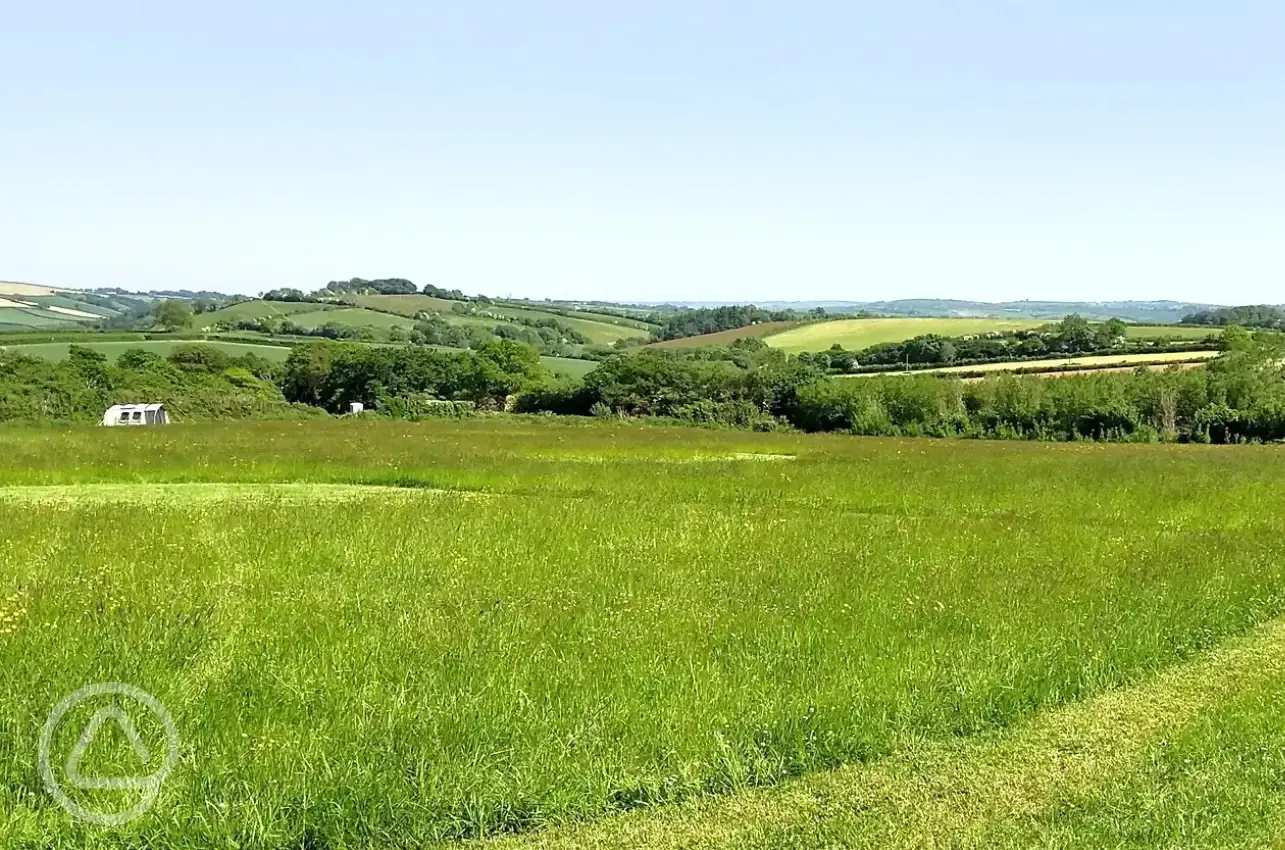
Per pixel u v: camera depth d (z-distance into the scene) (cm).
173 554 1521
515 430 5341
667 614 1222
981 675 989
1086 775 815
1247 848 697
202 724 825
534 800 738
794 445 4747
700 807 755
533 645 1072
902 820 738
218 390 8131
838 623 1204
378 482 2825
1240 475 3091
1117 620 1220
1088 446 5222
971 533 1912
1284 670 1092
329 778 735
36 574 1362
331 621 1141
